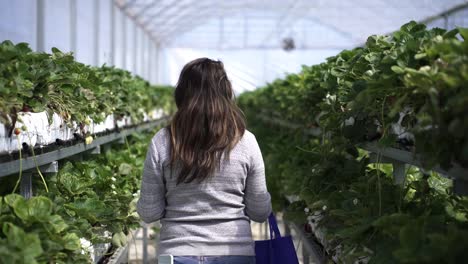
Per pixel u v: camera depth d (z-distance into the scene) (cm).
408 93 197
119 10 1236
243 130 240
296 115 499
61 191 303
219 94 238
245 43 2389
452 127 159
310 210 350
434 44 184
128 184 404
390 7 1627
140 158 475
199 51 2400
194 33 2302
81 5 840
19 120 231
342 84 301
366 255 221
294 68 2414
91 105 345
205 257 232
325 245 311
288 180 435
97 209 287
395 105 190
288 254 260
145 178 238
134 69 1508
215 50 2422
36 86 265
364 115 263
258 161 241
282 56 2428
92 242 276
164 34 2072
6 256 182
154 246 648
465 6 1252
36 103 258
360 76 271
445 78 165
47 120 272
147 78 1836
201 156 231
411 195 266
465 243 161
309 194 328
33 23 618
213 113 233
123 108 477
